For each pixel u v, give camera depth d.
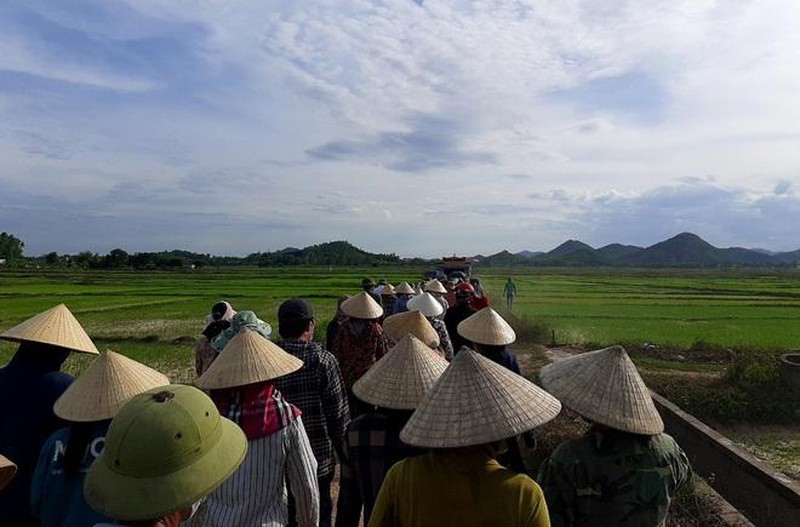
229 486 3.02
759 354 13.77
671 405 9.38
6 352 20.25
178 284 65.31
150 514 1.93
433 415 2.38
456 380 2.46
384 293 12.56
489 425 2.30
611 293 51.88
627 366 3.02
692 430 8.16
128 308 37.22
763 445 10.18
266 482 3.10
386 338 6.33
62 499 2.82
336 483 7.07
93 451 2.87
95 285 61.09
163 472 1.98
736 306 38.34
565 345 19.91
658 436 2.96
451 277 22.52
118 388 3.02
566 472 2.88
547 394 2.61
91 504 1.98
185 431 2.05
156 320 29.92
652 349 18.55
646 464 2.82
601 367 3.04
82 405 2.93
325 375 4.45
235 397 3.22
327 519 4.69
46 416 3.44
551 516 2.91
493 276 100.06
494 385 2.44
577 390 3.00
